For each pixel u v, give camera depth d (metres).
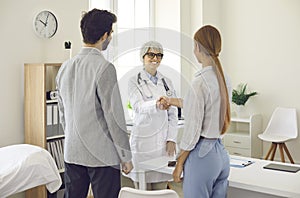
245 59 6.18
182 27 6.00
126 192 2.21
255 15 6.05
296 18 5.70
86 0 4.64
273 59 5.93
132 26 5.80
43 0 4.20
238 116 6.02
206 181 2.39
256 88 6.11
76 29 4.55
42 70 3.87
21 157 3.36
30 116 3.98
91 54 2.29
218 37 2.36
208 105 2.28
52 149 4.04
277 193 2.53
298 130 5.72
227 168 2.52
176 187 4.00
